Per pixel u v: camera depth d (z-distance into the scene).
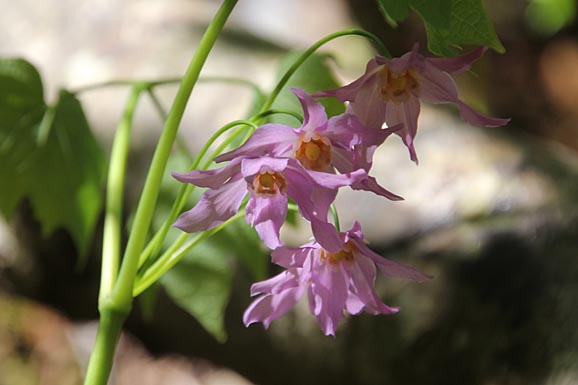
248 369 0.57
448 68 0.33
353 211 0.52
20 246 0.62
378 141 0.32
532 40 1.40
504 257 0.49
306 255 0.34
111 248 0.37
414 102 0.33
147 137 0.59
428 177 0.52
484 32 0.33
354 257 0.34
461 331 0.49
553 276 0.48
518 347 0.48
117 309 0.36
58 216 0.43
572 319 0.48
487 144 0.53
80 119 0.42
